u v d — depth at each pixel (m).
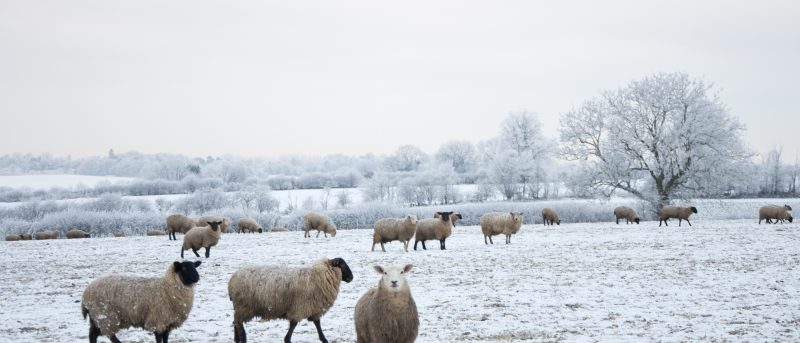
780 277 17.78
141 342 11.91
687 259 22.31
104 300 10.96
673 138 53.78
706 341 11.03
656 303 14.62
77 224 53.75
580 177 57.22
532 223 54.84
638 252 25.00
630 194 58.28
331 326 13.10
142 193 98.00
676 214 42.00
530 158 85.38
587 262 22.25
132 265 23.89
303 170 148.50
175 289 11.05
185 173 115.94
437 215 32.41
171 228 37.72
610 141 55.84
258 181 101.62
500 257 24.31
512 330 12.26
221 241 34.72
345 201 82.62
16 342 11.73
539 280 18.39
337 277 11.80
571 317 13.35
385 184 84.56
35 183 123.25
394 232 27.11
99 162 155.25
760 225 39.56
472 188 97.81
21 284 19.39
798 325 12.10
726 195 70.62
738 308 13.84
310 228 36.91
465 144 126.44
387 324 9.50
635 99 56.19
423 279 19.05
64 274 21.61
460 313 14.00
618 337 11.49
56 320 13.90
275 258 25.47
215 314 14.38
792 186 85.94
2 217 68.88
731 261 21.44
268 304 11.45
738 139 54.81
